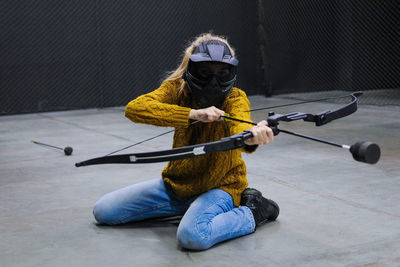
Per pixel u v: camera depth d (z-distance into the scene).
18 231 3.22
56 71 10.10
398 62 11.95
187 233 2.74
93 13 10.22
